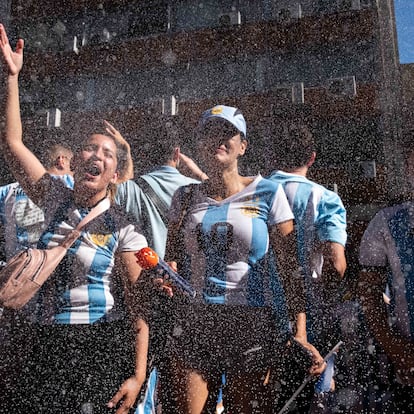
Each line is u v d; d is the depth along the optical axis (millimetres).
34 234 1816
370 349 1608
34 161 1806
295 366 1550
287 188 1840
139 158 2080
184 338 1515
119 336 1618
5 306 1549
